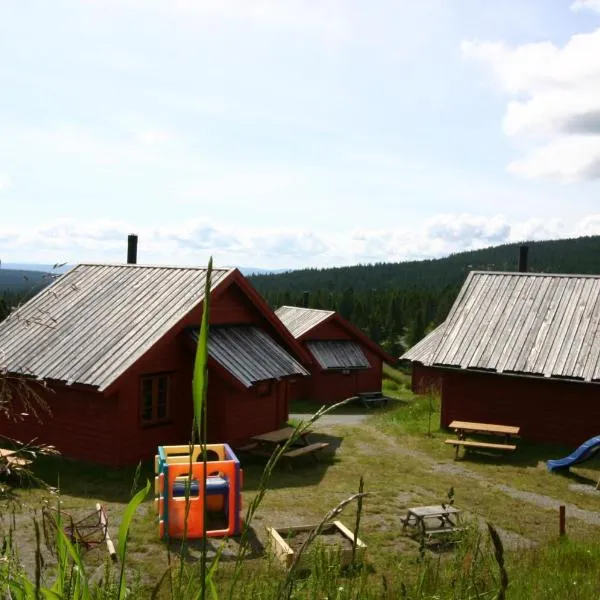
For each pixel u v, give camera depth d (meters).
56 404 16.88
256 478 15.81
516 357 20.80
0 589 2.43
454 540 5.92
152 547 10.34
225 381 18.08
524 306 22.67
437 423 23.17
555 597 6.72
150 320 17.72
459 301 23.92
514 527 12.49
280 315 39.62
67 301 19.62
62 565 2.24
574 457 17.05
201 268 19.69
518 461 18.30
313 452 17.67
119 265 21.27
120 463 15.96
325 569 4.76
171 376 17.72
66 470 15.69
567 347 20.50
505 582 2.02
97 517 11.39
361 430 22.56
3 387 5.99
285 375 19.12
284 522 12.09
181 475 11.02
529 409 20.58
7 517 8.65
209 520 11.64
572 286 22.77
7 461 4.54
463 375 21.72
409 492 14.71
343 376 35.56
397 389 42.38
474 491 15.06
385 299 99.62
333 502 13.62
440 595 4.16
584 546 10.22
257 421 19.47
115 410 15.95
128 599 3.13
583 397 19.75
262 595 4.32
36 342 17.83
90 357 16.66
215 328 19.31
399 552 10.30
